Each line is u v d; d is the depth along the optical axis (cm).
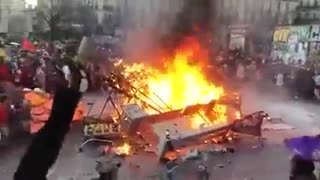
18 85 1817
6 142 1181
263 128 1527
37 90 1564
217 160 1138
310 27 3441
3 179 906
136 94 1399
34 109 1312
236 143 1284
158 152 1144
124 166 1080
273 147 1272
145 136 1247
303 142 748
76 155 1137
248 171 1055
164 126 1225
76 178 948
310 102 2148
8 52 2356
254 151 1230
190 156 1061
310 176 734
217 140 1268
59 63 1756
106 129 1256
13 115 1257
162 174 984
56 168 1012
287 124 1608
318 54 3341
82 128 1315
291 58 3569
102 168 976
